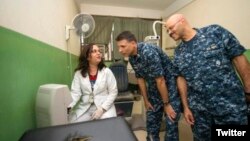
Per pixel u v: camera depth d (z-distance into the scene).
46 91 1.25
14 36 1.06
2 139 0.90
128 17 4.91
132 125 2.65
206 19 3.48
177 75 1.63
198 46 1.42
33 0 1.39
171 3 4.64
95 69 1.93
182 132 2.35
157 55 1.62
